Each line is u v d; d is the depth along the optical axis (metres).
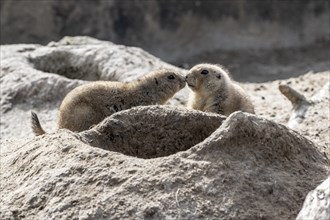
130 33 31.84
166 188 8.66
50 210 8.78
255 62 29.45
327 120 14.94
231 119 9.25
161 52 31.34
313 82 19.67
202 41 31.47
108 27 31.83
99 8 31.80
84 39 20.19
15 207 9.09
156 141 10.30
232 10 31.67
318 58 29.23
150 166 8.92
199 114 10.31
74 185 8.95
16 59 18.05
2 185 9.72
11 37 31.11
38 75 17.06
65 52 18.64
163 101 13.76
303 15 31.30
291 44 30.80
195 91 14.39
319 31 31.05
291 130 9.75
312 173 9.46
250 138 9.28
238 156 9.13
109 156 9.20
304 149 9.74
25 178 9.58
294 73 27.77
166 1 31.91
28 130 15.59
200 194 8.65
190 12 31.89
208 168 8.86
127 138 10.25
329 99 16.03
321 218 7.91
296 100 15.78
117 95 13.09
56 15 31.45
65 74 18.59
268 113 17.05
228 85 14.35
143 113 10.34
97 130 10.19
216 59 30.17
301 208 8.66
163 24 31.91
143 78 13.55
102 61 18.12
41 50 18.86
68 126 12.72
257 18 31.47
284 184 9.05
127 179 8.81
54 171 9.26
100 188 8.82
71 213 8.65
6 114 16.34
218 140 9.10
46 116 16.19
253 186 8.88
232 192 8.73
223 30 31.56
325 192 8.02
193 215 8.46
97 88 12.94
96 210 8.58
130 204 8.58
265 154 9.30
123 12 31.91
